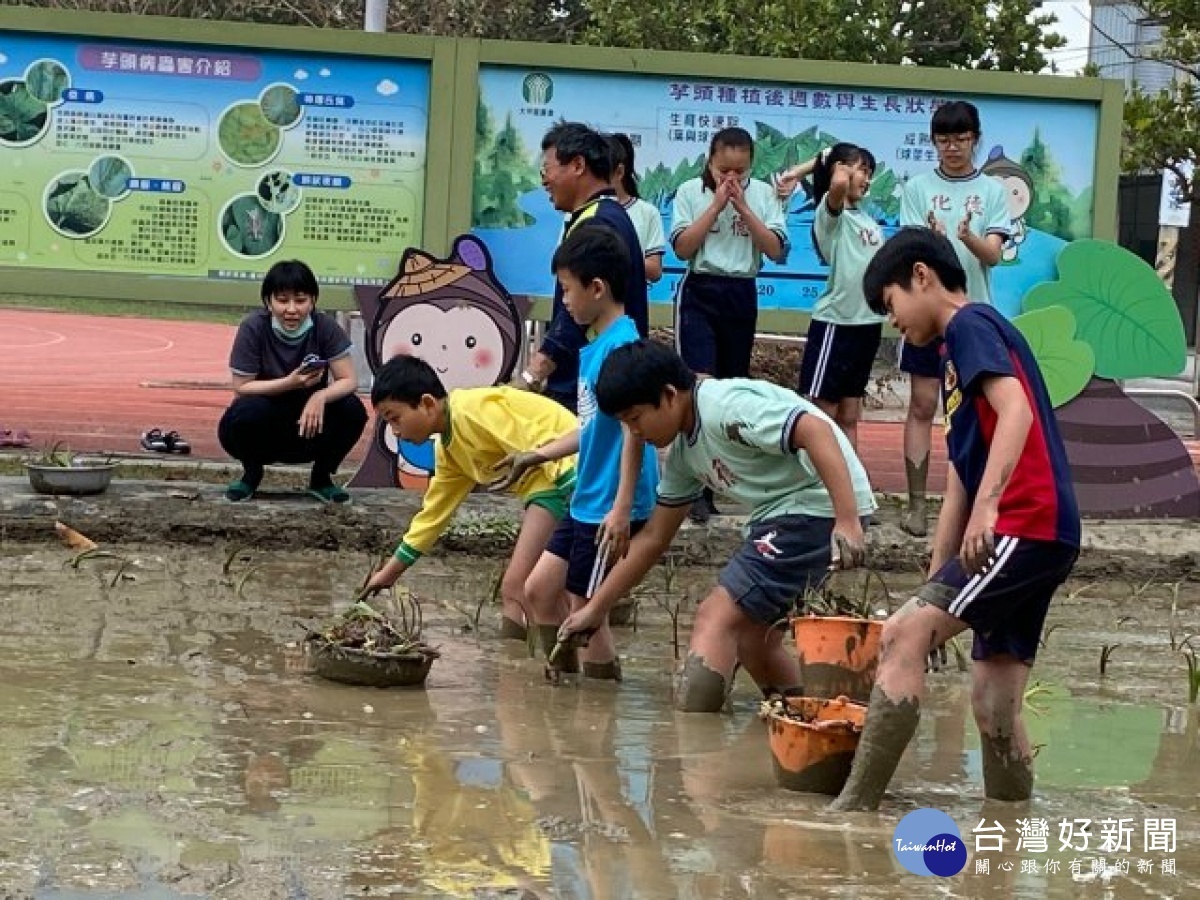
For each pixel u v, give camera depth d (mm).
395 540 8906
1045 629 7754
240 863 3994
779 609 5852
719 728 5656
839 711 5129
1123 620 8078
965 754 5434
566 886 3945
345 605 7430
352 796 4602
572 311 6141
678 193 9062
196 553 8578
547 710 5785
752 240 8961
